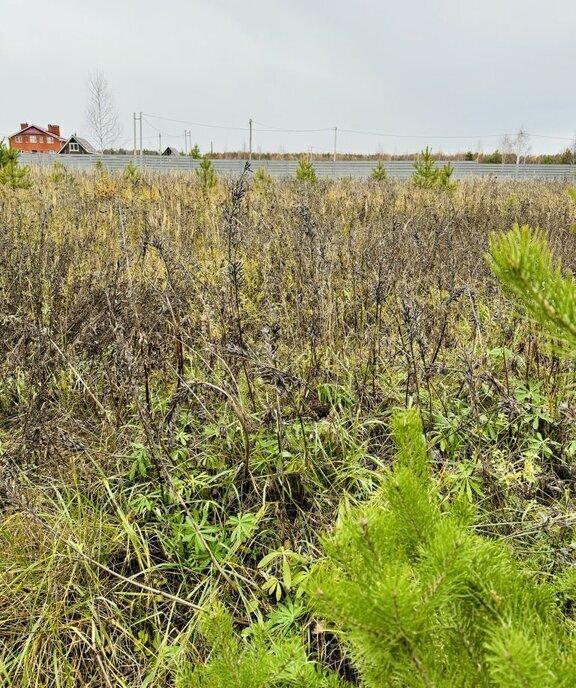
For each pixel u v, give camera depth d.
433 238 4.50
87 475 2.32
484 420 2.48
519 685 0.71
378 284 2.92
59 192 7.90
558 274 0.78
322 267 3.47
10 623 1.76
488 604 0.94
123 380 2.39
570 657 0.83
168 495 2.11
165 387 2.82
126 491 2.27
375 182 13.61
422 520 1.00
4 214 5.41
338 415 2.58
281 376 2.12
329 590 0.82
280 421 2.23
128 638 1.73
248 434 2.31
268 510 2.16
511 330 3.09
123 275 3.48
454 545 0.84
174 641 1.61
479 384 2.64
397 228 4.59
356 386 2.77
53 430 2.43
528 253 0.76
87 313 3.26
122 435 2.48
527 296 0.77
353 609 0.79
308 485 2.21
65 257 4.00
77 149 43.56
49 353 2.81
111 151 43.06
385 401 2.79
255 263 3.88
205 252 4.21
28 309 3.23
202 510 2.10
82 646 1.71
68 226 5.02
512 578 1.01
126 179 10.26
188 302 3.12
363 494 2.16
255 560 2.00
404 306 2.50
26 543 1.97
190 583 1.92
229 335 2.85
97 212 5.85
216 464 2.29
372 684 0.95
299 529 2.05
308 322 3.08
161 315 2.84
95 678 1.61
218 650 1.09
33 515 1.75
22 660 1.58
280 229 4.83
